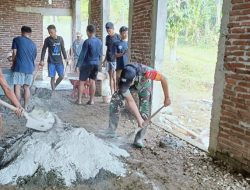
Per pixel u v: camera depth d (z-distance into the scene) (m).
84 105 7.75
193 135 6.17
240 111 3.95
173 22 13.20
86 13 20.56
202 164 4.19
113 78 8.13
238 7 3.90
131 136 5.23
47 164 3.53
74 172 3.54
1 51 12.40
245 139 3.89
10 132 5.25
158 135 5.41
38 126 4.03
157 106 6.22
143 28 6.41
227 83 4.14
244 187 3.57
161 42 5.98
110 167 3.73
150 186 3.51
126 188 3.44
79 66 7.67
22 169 3.50
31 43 6.61
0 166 3.71
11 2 12.26
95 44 7.52
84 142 3.80
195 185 3.59
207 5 14.02
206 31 14.53
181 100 9.67
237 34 3.94
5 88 3.76
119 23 18.66
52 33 8.64
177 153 4.56
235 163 4.06
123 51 7.45
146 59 6.32
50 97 8.27
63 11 12.92
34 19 12.66
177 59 13.74
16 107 3.89
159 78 4.17
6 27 12.33
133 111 4.34
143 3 6.37
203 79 11.69
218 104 4.32
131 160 4.20
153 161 4.23
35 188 3.36
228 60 4.10
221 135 4.29
